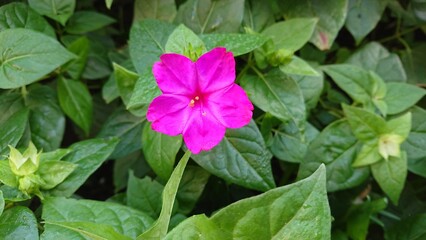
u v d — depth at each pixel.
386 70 0.20
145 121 0.19
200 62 0.14
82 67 0.20
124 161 0.20
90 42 0.21
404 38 0.22
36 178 0.14
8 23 0.17
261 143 0.16
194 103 0.14
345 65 0.19
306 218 0.11
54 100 0.19
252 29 0.18
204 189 0.19
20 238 0.13
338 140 0.18
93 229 0.12
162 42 0.17
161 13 0.20
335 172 0.18
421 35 0.22
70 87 0.19
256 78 0.17
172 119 0.14
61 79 0.19
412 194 0.20
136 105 0.17
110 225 0.14
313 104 0.18
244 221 0.11
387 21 0.22
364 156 0.18
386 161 0.18
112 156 0.18
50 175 0.15
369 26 0.20
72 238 0.13
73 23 0.20
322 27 0.20
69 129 0.23
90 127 0.21
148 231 0.12
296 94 0.17
